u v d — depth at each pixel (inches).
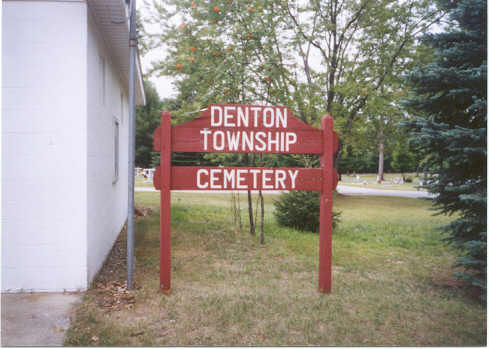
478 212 176.4
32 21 159.0
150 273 196.7
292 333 129.6
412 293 175.6
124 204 359.6
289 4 392.2
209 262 222.5
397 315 148.3
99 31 199.2
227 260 229.5
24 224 161.0
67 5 160.9
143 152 1476.4
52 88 161.0
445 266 230.2
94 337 121.0
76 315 137.2
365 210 561.6
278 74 300.8
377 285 187.3
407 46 457.4
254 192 808.3
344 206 616.4
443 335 131.8
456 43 179.5
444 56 187.0
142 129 1466.5
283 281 188.7
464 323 142.6
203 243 274.8
